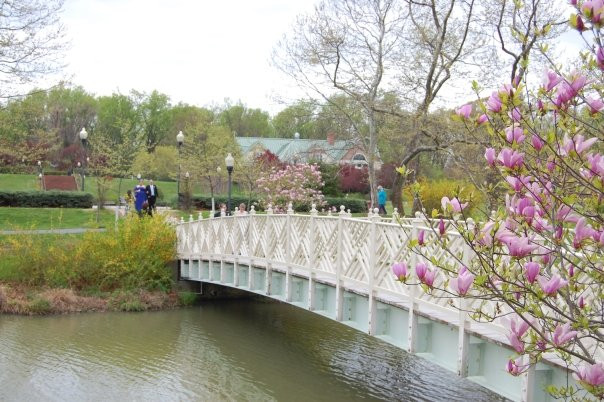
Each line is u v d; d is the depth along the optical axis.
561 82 3.13
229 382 11.46
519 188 3.28
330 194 37.69
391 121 21.03
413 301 7.95
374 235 8.93
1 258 18.03
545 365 6.09
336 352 13.76
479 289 3.81
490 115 3.35
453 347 7.61
